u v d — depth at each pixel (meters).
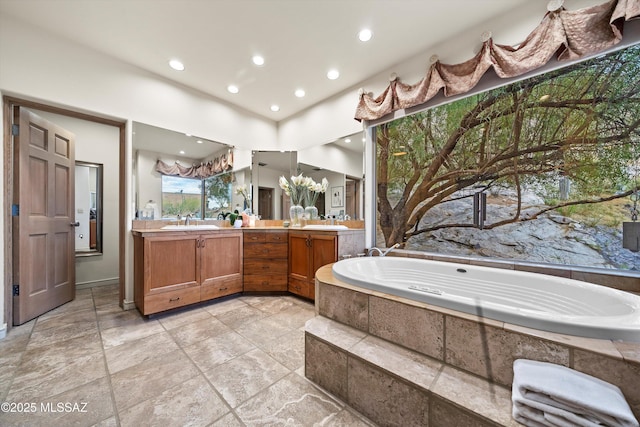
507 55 1.79
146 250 2.13
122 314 2.29
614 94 1.54
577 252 1.67
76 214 3.18
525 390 0.81
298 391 1.29
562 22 1.58
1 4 1.75
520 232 1.88
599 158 1.59
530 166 1.84
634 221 1.50
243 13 1.84
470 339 1.03
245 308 2.46
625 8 1.37
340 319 1.47
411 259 2.17
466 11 1.83
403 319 1.21
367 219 2.73
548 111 1.76
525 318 0.95
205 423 1.09
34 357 1.58
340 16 1.88
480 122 2.05
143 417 1.12
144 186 2.55
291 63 2.45
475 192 2.08
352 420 1.11
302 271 2.69
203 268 2.48
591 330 0.87
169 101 2.71
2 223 1.90
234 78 2.71
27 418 1.10
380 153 2.70
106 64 2.30
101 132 3.29
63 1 1.73
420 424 0.96
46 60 2.01
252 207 3.48
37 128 2.23
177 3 1.75
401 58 2.38
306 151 3.36
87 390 1.29
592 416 0.71
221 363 1.53
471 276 1.87
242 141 3.37
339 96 2.99
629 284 1.48
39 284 2.24
